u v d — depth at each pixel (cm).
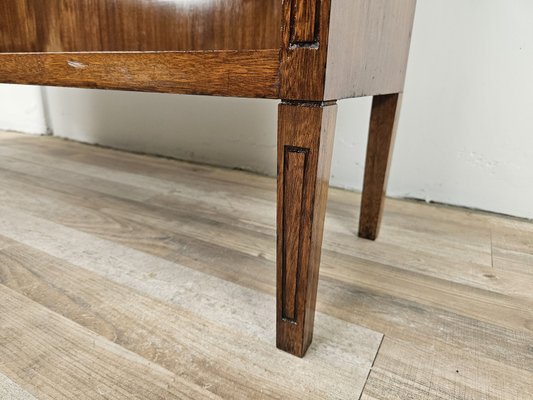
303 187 35
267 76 33
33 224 75
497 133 84
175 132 130
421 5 83
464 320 49
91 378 38
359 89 41
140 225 76
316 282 41
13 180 104
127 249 66
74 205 87
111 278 56
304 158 34
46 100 160
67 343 42
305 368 40
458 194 92
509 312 51
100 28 46
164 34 43
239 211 86
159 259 63
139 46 45
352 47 36
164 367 39
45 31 50
